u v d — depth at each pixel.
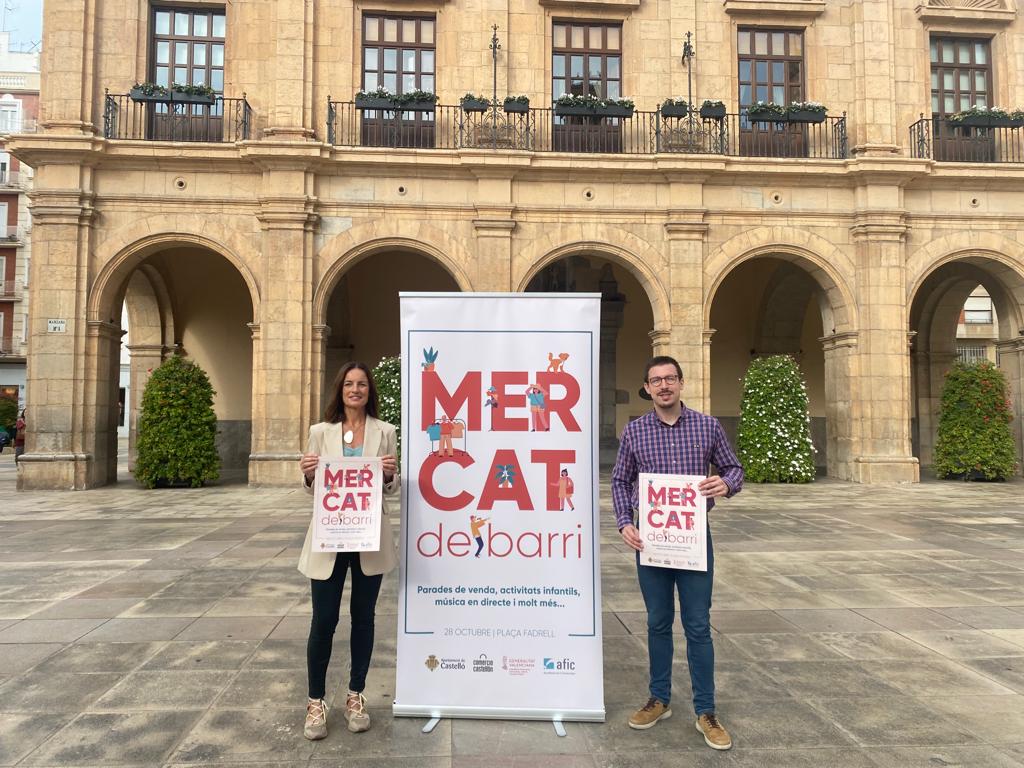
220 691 3.62
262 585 5.81
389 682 3.78
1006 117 14.19
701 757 2.95
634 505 3.40
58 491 12.24
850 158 14.04
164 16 13.61
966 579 6.09
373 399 3.45
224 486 13.05
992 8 14.71
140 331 16.69
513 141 13.55
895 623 4.83
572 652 3.32
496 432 3.38
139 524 8.87
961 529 8.59
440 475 3.39
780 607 5.21
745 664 4.04
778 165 13.75
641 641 4.45
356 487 3.19
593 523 3.34
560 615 3.33
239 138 13.36
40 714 3.33
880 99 14.16
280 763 2.88
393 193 13.35
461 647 3.35
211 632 4.58
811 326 18.77
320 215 13.21
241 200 13.03
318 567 3.10
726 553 7.16
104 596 5.46
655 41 14.13
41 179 12.55
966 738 3.12
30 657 4.11
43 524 8.88
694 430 3.27
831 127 14.41
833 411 14.55
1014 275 14.47
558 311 3.39
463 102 13.28
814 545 7.57
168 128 13.29
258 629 4.64
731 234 13.86
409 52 13.91
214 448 13.19
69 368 12.49
